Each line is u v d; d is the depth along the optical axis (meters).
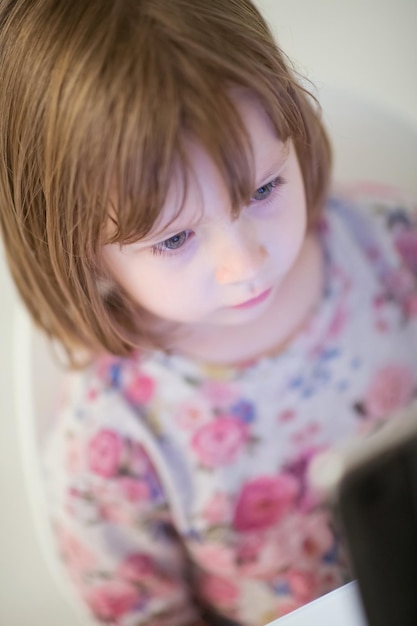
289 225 0.51
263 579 0.60
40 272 0.53
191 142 0.40
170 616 0.59
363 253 0.67
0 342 0.62
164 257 0.48
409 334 0.66
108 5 0.41
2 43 0.44
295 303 0.64
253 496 0.62
